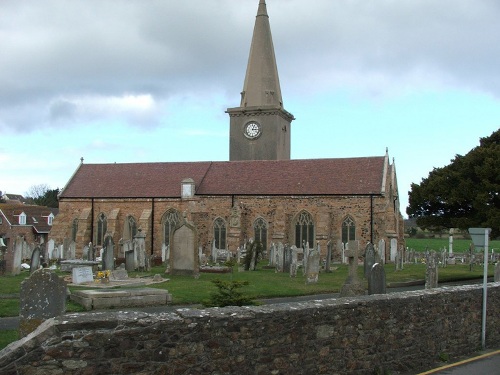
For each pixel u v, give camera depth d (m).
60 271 33.25
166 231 55.19
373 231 48.81
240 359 9.69
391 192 53.06
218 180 55.72
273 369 10.16
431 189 40.09
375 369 12.07
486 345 15.79
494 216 35.50
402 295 13.05
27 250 40.72
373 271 16.41
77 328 8.02
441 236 128.12
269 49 66.19
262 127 63.72
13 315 18.36
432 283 25.25
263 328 10.02
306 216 51.25
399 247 53.03
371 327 12.04
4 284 26.02
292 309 10.54
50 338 7.77
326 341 11.09
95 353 8.07
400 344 12.73
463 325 14.87
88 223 56.69
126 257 34.59
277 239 50.84
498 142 41.41
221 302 15.48
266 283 28.42
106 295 20.16
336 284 28.89
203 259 41.41
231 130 64.88
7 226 70.19
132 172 59.78
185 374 8.97
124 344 8.34
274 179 54.06
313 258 29.34
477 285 16.16
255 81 65.44
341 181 51.38
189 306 21.02
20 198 130.50
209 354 9.27
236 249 50.25
